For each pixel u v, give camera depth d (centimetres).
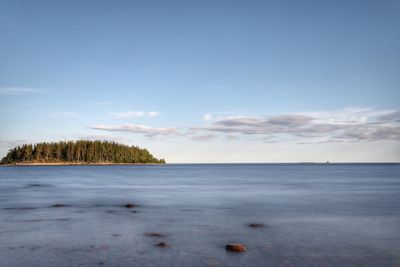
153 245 1589
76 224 2119
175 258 1389
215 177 10156
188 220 2284
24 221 2217
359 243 1648
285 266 1298
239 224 2148
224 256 1421
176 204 3212
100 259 1368
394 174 12625
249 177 10200
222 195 4194
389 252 1488
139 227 2027
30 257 1389
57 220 2262
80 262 1328
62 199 3688
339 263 1338
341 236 1803
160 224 2131
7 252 1460
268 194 4325
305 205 3156
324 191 4850
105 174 12219
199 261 1352
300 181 7775
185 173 14288
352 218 2400
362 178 9350
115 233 1847
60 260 1352
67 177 9669
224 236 1794
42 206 3020
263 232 1900
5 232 1864
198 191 4834
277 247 1568
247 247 1568
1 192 4650
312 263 1337
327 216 2491
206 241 1677
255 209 2859
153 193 4500
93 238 1723
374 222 2238
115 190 5047
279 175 11919
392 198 3831
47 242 1636
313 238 1752
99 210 2756
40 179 8512
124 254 1440
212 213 2616
